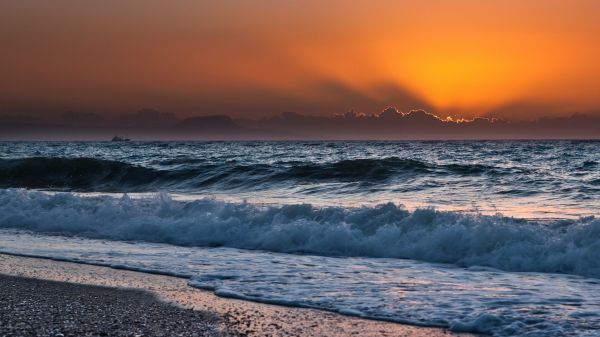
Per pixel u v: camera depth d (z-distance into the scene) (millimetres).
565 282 8438
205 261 10109
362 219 12117
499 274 9031
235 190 22656
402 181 23078
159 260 10195
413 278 8758
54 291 7953
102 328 6219
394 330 6359
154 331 6164
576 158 42406
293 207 12844
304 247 11211
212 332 6176
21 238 12656
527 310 6938
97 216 14180
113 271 9336
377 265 9773
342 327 6434
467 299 7504
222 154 56375
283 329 6336
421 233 10961
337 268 9508
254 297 7684
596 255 9258
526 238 10062
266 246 11406
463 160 41250
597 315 6703
